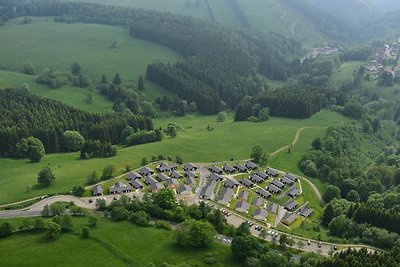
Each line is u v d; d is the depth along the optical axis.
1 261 195.00
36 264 195.38
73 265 197.12
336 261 185.62
